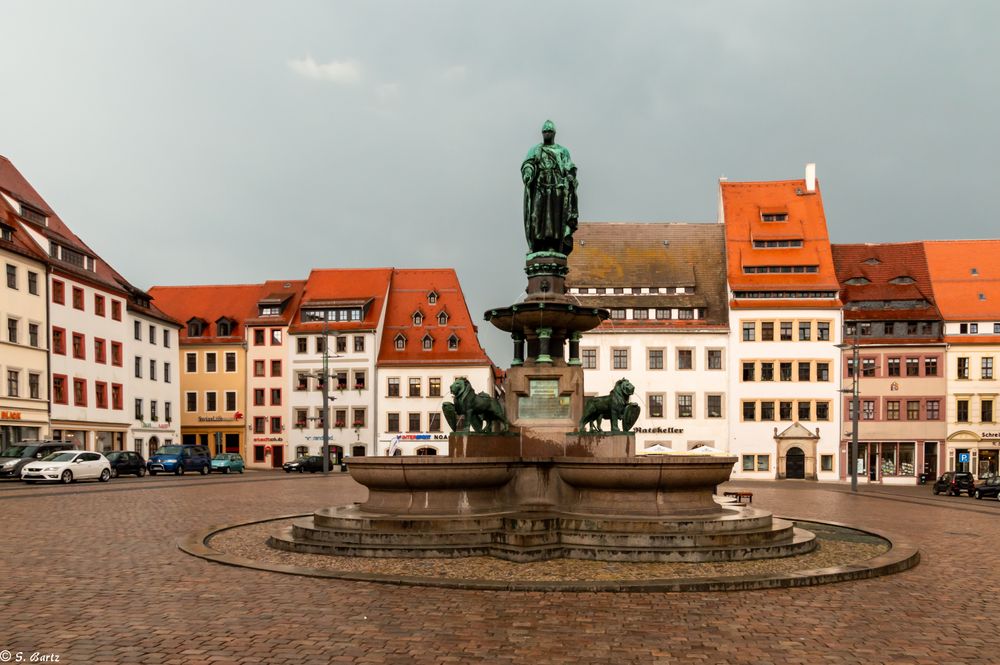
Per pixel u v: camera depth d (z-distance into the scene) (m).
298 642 8.20
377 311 75.88
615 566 12.70
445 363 73.88
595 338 66.19
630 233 71.44
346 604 9.87
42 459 37.94
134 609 9.54
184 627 8.74
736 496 27.48
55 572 11.88
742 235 70.12
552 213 18.97
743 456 65.38
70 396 53.88
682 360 66.19
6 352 47.59
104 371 58.34
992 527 21.50
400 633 8.58
